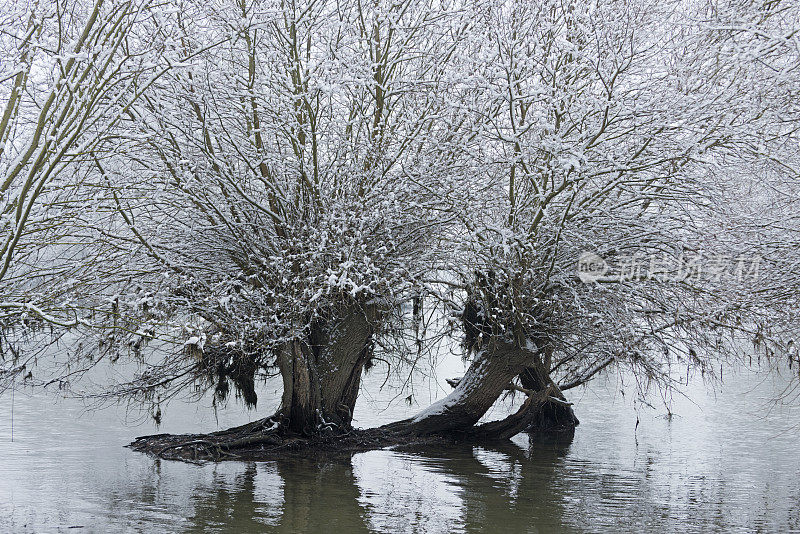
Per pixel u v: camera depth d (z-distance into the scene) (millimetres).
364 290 15094
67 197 12375
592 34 12969
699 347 15781
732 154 14008
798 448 16531
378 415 19922
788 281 14320
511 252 14516
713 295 14289
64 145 8992
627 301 15664
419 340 17344
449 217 15430
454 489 12250
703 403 23594
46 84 11047
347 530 9695
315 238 14117
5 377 14953
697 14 13766
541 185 14031
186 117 13594
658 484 12891
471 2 14281
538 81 13812
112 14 9906
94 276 13719
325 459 14539
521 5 13383
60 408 19188
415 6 15008
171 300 13859
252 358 15914
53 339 14469
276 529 9641
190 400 20375
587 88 13594
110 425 17328
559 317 16109
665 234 14758
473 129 13477
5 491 11203
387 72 15531
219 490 11656
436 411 16984
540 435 18391
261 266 14859
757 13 12555
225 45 13977
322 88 12336
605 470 14086
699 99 13156
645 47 14164
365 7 14805
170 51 11586
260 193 14922
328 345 16016
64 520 9719
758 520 10555
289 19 12953
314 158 13922
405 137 14727
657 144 13867
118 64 9602
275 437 15312
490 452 15930
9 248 9211
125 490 11484
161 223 14297
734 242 14375
